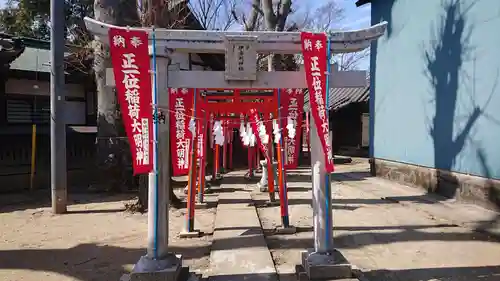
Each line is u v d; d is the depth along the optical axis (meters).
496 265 4.82
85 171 12.80
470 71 7.94
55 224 7.34
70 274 4.79
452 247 5.54
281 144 6.70
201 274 4.67
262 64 16.39
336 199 9.11
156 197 4.13
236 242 5.89
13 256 5.48
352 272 4.45
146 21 8.03
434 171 9.28
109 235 6.55
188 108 6.43
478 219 6.75
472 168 7.90
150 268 4.03
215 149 12.37
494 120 7.26
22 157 11.65
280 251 5.66
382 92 12.07
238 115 10.41
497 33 7.18
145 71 3.97
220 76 4.31
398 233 6.28
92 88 14.22
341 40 4.25
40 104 13.18
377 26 4.32
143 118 3.95
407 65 10.49
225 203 9.02
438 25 9.05
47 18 18.95
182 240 6.32
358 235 6.22
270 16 11.76
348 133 21.75
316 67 4.10
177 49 4.31
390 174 11.60
